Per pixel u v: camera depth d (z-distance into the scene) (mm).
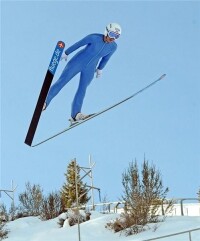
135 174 15484
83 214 17078
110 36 9617
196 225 13266
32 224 19188
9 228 18250
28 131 8969
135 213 14539
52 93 9305
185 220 14406
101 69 10094
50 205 20484
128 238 13414
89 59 9555
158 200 15344
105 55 9844
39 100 8930
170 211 16406
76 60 9453
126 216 14789
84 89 9680
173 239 12008
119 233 14320
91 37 9516
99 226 15281
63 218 17391
